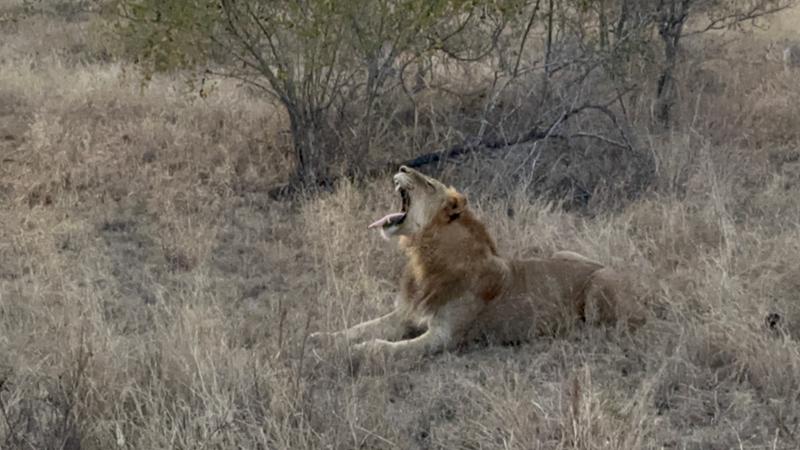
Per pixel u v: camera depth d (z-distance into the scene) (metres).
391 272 11.86
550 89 16.86
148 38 14.80
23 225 12.76
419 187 10.07
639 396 8.55
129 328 10.23
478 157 15.56
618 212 13.97
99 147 16.16
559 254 10.99
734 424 8.29
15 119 18.22
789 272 10.91
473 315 10.08
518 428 7.82
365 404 8.45
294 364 9.05
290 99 15.00
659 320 10.34
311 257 12.36
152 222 13.53
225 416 7.70
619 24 17.30
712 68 20.95
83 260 12.03
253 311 10.68
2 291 10.60
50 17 29.16
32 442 7.29
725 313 9.98
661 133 17.08
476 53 16.86
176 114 18.55
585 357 9.52
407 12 14.67
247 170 15.60
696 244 12.16
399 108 17.12
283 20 14.34
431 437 8.15
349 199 13.41
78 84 20.08
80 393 7.99
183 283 11.52
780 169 15.88
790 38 24.08
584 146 16.06
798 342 9.60
